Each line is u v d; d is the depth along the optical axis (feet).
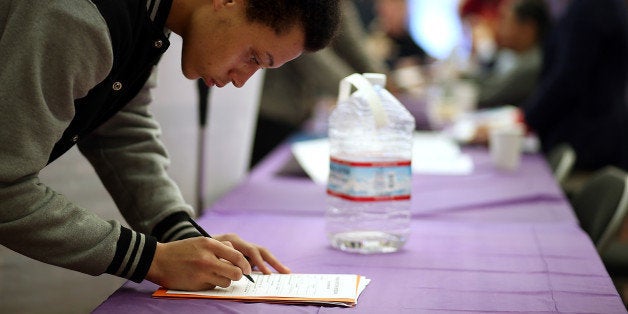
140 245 4.68
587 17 12.99
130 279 4.73
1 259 6.77
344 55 13.12
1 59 4.02
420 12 25.79
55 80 4.06
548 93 13.29
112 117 5.63
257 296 4.69
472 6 21.71
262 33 4.51
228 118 10.00
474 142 12.19
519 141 9.96
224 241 5.22
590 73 13.16
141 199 5.60
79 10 4.03
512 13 16.22
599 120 13.29
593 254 5.92
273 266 5.31
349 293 4.75
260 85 12.20
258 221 7.07
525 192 8.48
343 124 6.40
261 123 13.55
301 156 9.80
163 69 7.90
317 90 14.84
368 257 5.82
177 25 4.69
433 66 20.98
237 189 8.56
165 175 5.75
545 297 4.85
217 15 4.53
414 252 5.98
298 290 4.81
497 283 5.14
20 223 4.29
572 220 7.25
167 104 8.20
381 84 6.43
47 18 3.99
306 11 4.47
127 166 5.66
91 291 7.80
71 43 4.01
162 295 4.70
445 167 10.08
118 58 4.42
